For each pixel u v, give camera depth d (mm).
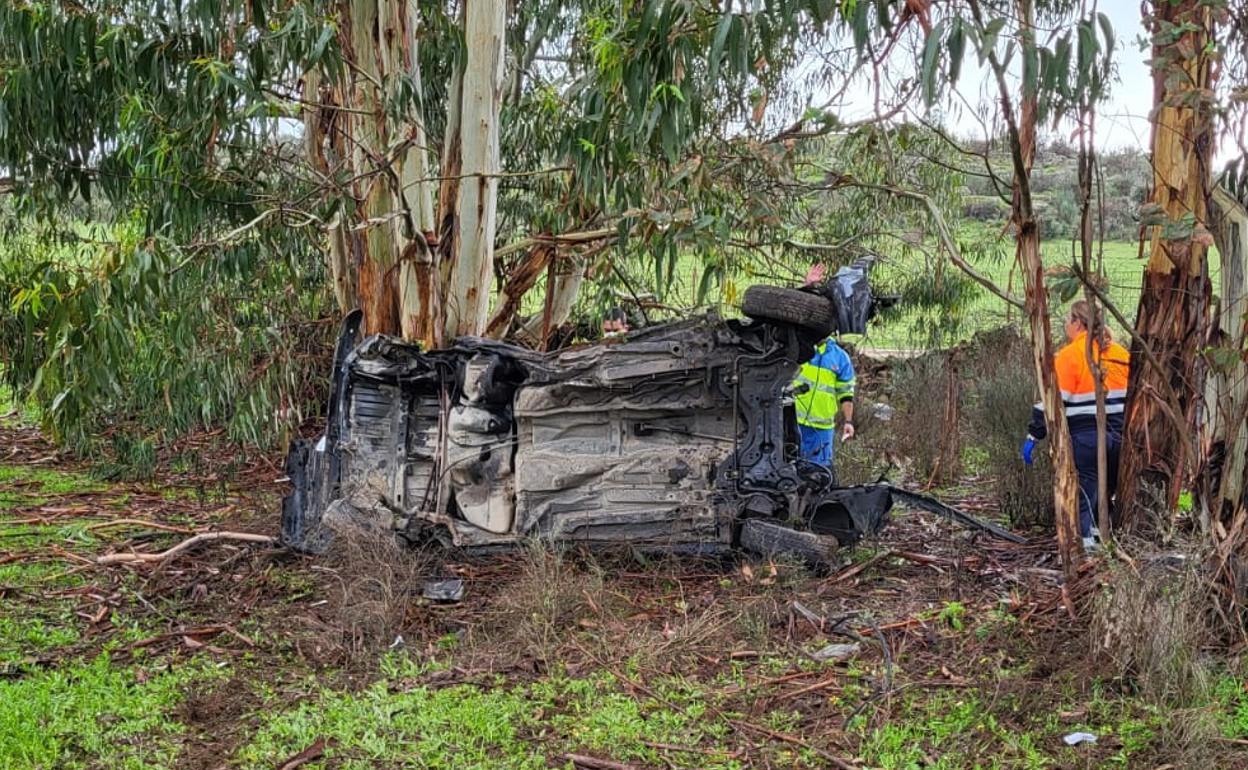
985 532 7949
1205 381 5895
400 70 8500
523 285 10141
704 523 6941
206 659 5711
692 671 5527
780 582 6652
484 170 8945
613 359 6883
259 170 9812
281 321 10914
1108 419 7387
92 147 9289
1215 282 7824
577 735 4805
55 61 8562
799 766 4555
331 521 6891
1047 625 5742
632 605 6410
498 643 5863
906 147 7465
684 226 7141
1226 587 5418
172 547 7754
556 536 6988
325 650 5754
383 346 7156
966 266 6340
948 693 5168
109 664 5625
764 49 5449
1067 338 7625
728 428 7043
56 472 10742
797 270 11859
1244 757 4473
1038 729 4789
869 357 14781
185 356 9727
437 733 4801
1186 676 4926
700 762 4570
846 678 5406
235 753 4633
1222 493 5664
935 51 4387
